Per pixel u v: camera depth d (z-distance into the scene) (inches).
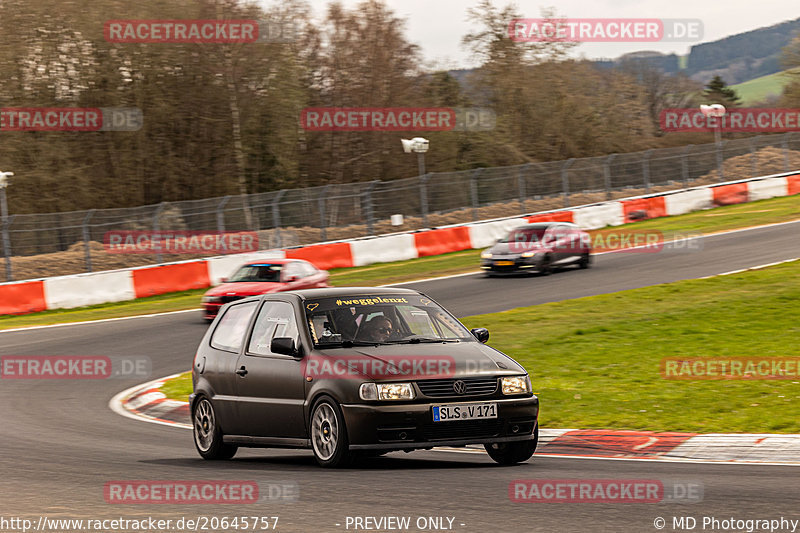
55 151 6643.7
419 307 1320.1
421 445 1122.7
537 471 1138.7
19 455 1398.9
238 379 1315.2
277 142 7628.0
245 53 7298.2
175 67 7258.9
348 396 1132.5
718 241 4473.4
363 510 895.7
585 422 1487.5
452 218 5797.2
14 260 4717.0
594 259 4372.5
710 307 2524.6
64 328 3371.1
